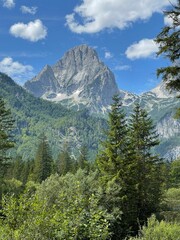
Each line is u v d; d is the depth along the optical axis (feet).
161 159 128.67
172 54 49.29
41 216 30.04
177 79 48.83
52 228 30.68
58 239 30.68
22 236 27.86
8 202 32.50
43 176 272.92
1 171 150.61
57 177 67.56
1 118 149.59
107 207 73.36
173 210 122.21
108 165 108.99
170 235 44.88
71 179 67.62
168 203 141.79
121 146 113.29
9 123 153.07
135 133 127.95
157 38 49.42
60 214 33.17
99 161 112.98
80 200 39.83
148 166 121.60
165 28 49.11
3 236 27.81
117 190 76.54
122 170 105.70
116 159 107.76
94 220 37.68
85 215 38.65
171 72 47.88
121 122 116.88
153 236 45.80
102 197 72.38
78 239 35.32
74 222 35.06
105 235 37.45
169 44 48.65
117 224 76.54
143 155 125.39
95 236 36.11
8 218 31.09
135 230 97.66
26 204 32.14
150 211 117.39
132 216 100.07
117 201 75.97
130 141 120.16
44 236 29.27
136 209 108.47
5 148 144.46
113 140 115.14
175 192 177.78
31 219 30.17
